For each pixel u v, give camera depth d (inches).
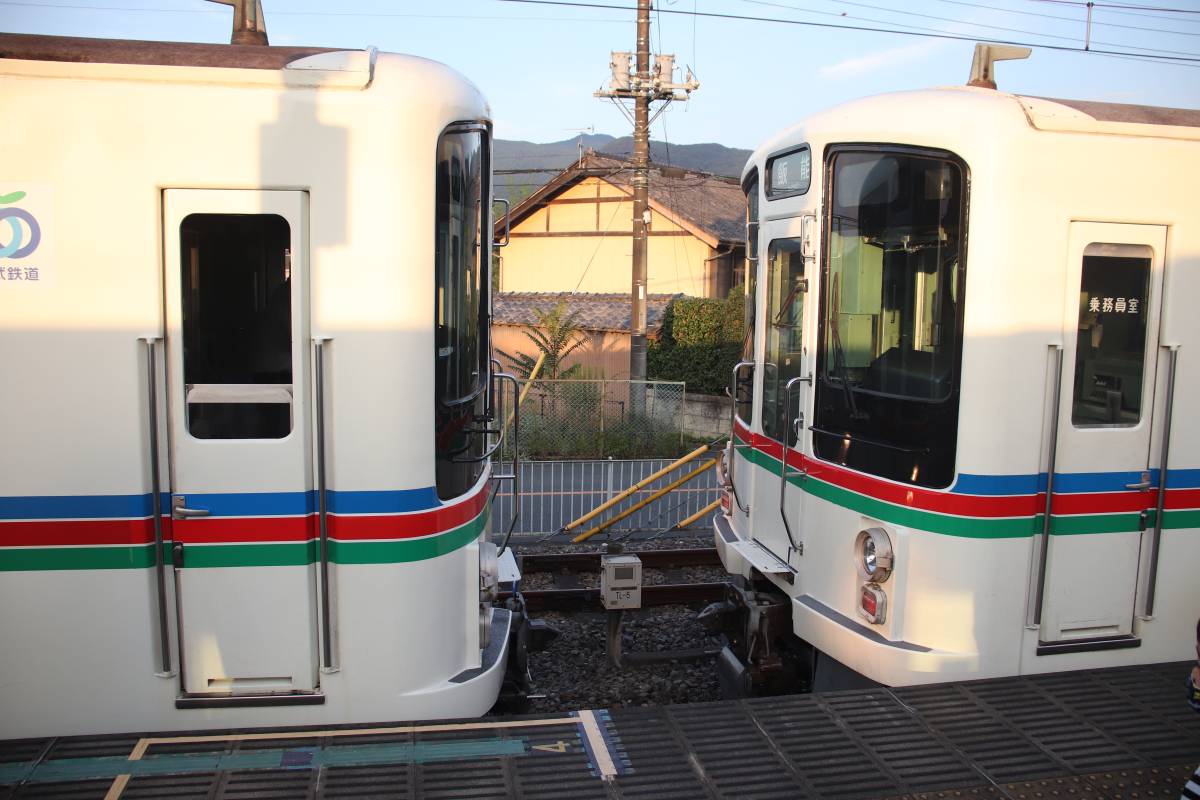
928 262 158.2
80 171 133.3
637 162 663.1
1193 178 159.3
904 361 162.7
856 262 173.0
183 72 134.0
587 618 273.4
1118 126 153.9
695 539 357.7
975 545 153.9
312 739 136.6
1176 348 161.9
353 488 141.1
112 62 135.9
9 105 132.0
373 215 137.9
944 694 154.6
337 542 141.9
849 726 145.2
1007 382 151.3
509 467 473.1
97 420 136.2
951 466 154.8
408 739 137.6
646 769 132.3
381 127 137.3
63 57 136.2
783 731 143.5
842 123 172.9
